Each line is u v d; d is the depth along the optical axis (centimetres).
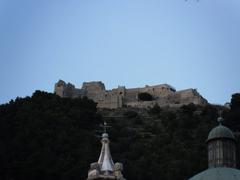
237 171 9894
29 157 15875
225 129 10588
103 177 9806
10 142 16475
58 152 16638
